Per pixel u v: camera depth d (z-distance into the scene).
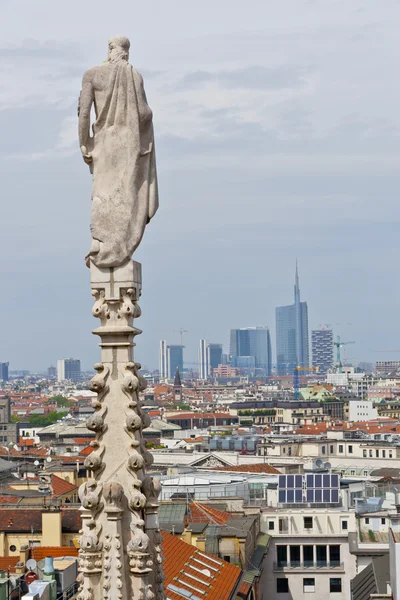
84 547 41.19
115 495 41.59
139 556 41.19
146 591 41.09
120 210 43.41
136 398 43.53
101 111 43.75
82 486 42.19
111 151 43.66
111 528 41.50
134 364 43.59
